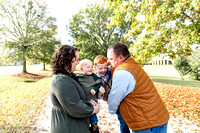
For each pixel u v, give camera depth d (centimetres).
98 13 1836
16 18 2392
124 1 582
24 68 2564
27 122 404
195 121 429
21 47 2278
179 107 575
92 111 144
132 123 160
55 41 2605
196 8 324
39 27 2516
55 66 146
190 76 1762
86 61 194
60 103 131
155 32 568
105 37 1988
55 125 138
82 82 186
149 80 176
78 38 1953
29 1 2436
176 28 508
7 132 344
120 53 179
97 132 196
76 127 139
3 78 1812
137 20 619
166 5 421
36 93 801
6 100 714
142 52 527
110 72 209
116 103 163
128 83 156
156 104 161
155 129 154
